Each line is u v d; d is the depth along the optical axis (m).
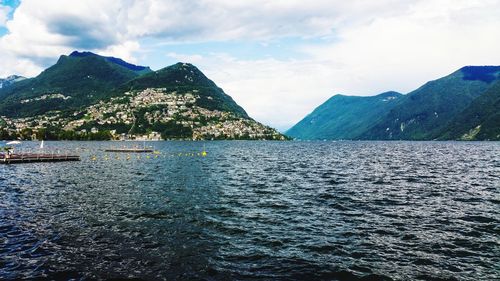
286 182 56.59
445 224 30.38
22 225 29.33
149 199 41.25
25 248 23.81
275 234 27.36
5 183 54.47
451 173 69.94
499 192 46.94
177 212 34.50
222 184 54.12
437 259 22.25
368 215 33.62
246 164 91.94
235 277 19.50
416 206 37.75
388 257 22.59
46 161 95.12
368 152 160.38
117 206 37.16
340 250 23.81
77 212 34.25
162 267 20.81
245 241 25.62
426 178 61.75
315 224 30.31
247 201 40.28
